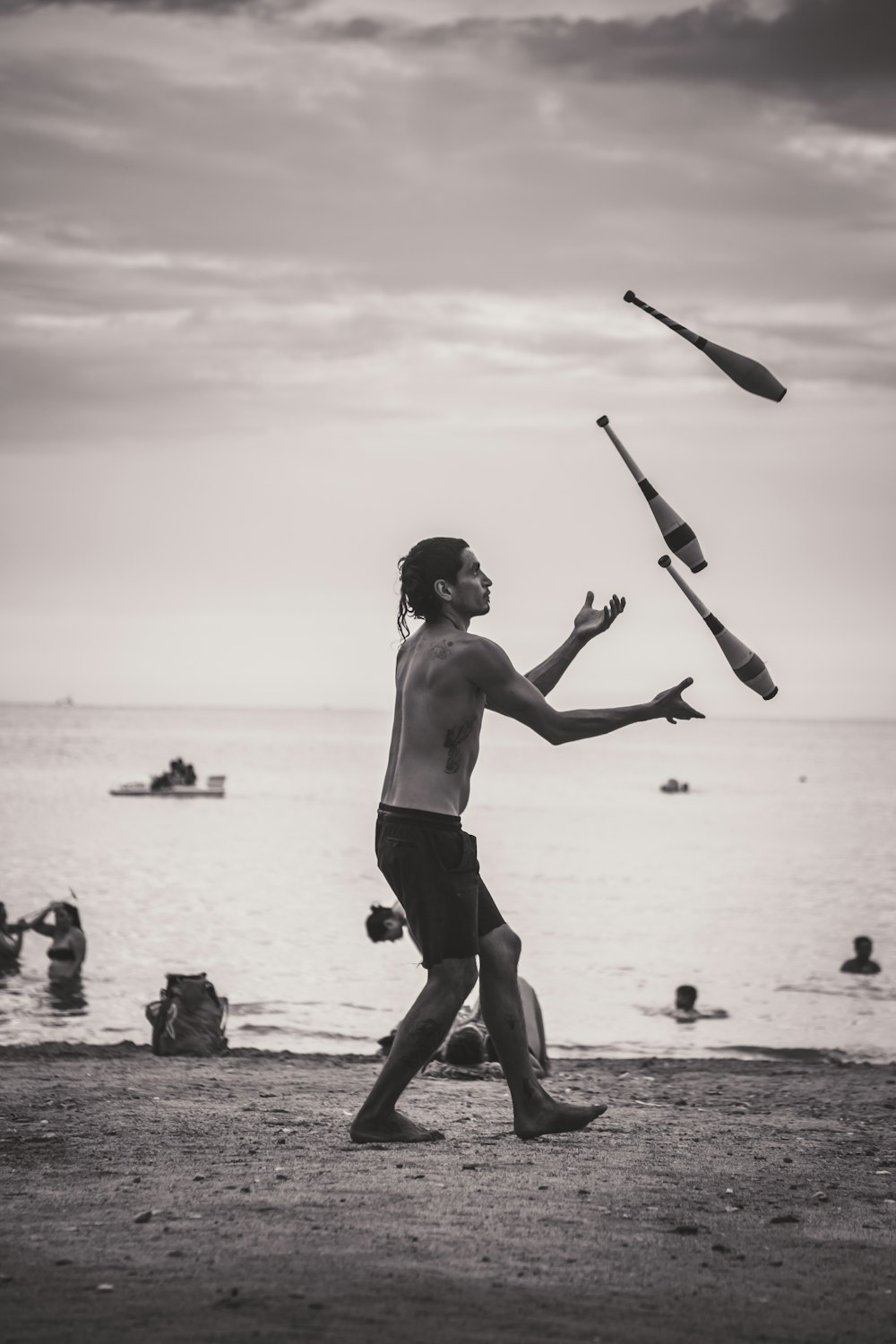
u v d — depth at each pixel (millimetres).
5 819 124875
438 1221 9703
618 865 92938
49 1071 19516
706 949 54031
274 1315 7727
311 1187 10672
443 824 11836
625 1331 7660
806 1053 33406
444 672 11867
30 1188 10734
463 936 12039
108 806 147375
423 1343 7348
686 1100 18516
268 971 45406
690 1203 10562
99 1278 8406
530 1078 12703
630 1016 39094
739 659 12281
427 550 12273
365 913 62719
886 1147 13469
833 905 70625
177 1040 24312
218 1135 13016
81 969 43969
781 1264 9047
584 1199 10523
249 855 93688
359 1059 23859
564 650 12945
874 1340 7672
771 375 12562
